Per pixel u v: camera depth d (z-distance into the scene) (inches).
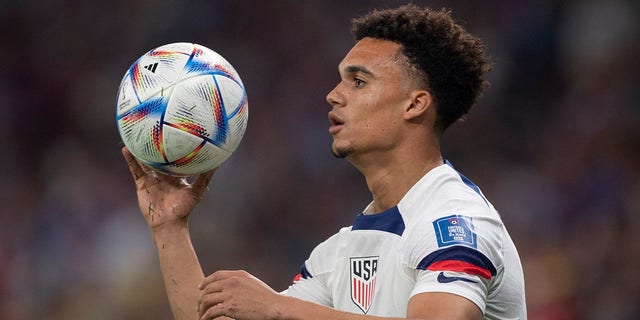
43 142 2101.4
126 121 517.7
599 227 1503.4
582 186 1608.0
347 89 513.0
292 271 1670.8
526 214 1609.3
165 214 543.2
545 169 1713.8
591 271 1424.7
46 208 1754.4
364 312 493.0
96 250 1648.6
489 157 1765.5
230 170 1763.0
